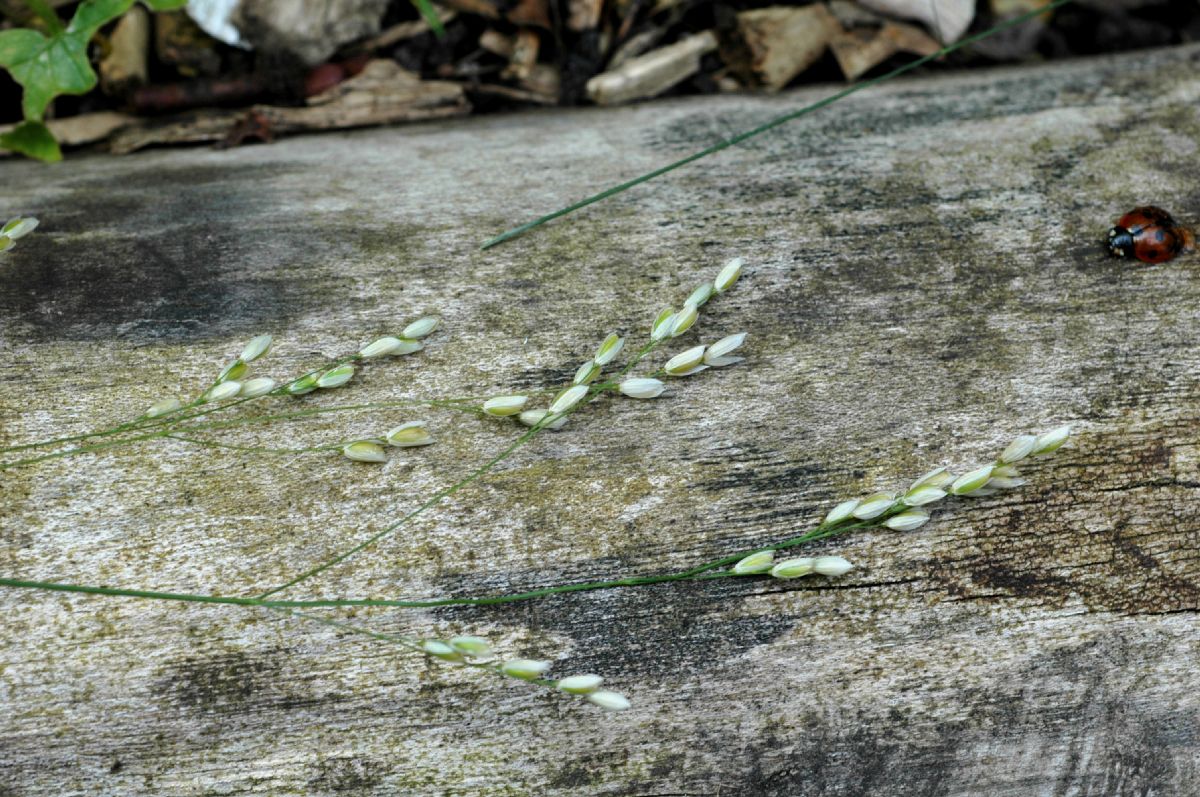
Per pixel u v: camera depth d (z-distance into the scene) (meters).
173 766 0.34
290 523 0.34
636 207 0.37
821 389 0.35
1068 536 0.35
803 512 0.35
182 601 0.34
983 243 0.36
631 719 0.34
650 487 0.35
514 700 0.34
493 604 0.34
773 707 0.34
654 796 0.34
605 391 0.35
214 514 0.34
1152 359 0.35
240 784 0.34
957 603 0.34
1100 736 0.34
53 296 0.36
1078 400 0.35
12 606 0.34
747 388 0.35
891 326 0.36
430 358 0.35
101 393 0.35
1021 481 0.35
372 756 0.34
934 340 0.36
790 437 0.35
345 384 0.35
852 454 0.35
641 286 0.36
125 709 0.34
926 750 0.34
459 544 0.34
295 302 0.36
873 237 0.37
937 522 0.35
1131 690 0.34
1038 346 0.36
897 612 0.34
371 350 0.35
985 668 0.34
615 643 0.34
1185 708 0.35
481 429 0.35
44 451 0.34
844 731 0.34
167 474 0.35
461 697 0.34
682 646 0.34
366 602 0.34
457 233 0.37
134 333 0.35
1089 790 0.35
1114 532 0.35
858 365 0.35
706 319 0.36
